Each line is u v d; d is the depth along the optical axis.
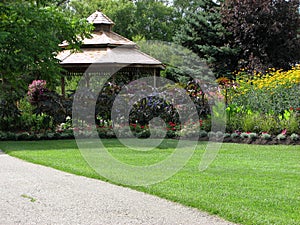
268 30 17.84
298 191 5.42
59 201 5.05
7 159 7.98
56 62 12.08
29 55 11.31
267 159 7.75
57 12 11.80
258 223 4.09
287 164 7.27
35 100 12.12
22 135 11.12
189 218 4.35
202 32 19.36
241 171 6.68
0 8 11.17
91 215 4.51
